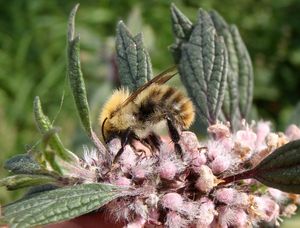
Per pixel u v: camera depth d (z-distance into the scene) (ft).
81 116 0.21
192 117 0.24
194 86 0.26
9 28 0.67
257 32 0.65
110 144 0.22
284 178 0.21
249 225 0.22
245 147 0.23
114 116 0.23
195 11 0.66
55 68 0.64
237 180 0.22
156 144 0.23
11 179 0.20
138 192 0.21
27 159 0.20
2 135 0.58
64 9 0.68
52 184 0.21
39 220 0.18
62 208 0.18
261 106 0.61
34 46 0.66
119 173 0.21
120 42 0.26
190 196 0.21
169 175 0.21
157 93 0.24
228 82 0.28
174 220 0.21
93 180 0.21
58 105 0.60
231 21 0.66
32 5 0.68
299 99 0.61
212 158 0.22
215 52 0.26
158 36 0.64
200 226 0.21
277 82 0.61
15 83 0.63
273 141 0.23
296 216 0.31
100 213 0.22
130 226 0.21
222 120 0.28
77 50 0.20
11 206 0.18
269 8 0.66
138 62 0.25
